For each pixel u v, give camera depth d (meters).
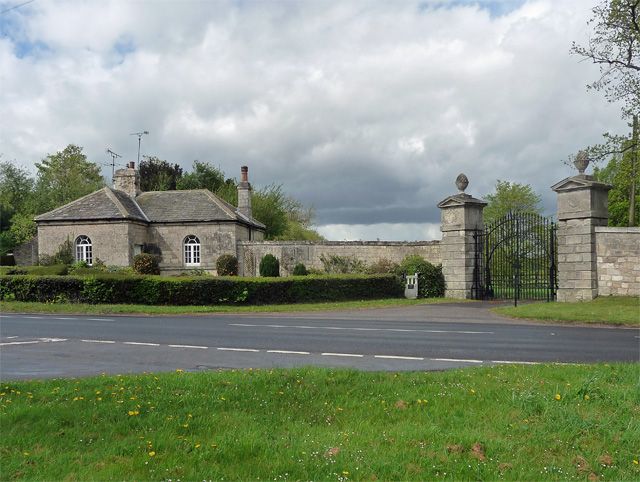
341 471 4.94
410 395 7.24
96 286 24.97
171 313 22.19
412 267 28.81
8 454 5.30
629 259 20.41
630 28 23.17
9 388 7.56
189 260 38.19
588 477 4.92
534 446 5.54
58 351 11.89
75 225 37.25
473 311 21.67
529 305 21.23
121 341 13.46
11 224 54.44
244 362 10.38
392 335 14.44
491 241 27.53
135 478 4.77
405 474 4.89
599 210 21.19
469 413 6.54
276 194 53.28
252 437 5.68
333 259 33.66
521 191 53.34
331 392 7.44
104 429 5.98
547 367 8.93
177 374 8.41
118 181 41.28
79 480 4.75
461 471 4.97
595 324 16.83
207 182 57.00
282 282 26.20
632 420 6.09
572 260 21.42
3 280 25.73
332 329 16.02
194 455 5.28
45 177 67.12
